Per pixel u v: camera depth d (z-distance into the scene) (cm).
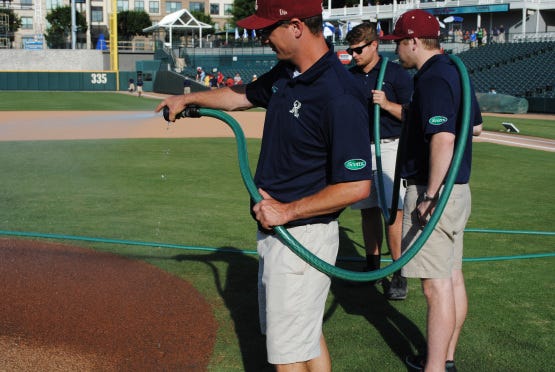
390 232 443
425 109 291
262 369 316
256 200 245
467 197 310
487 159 1177
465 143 285
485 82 3181
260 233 259
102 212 645
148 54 5409
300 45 237
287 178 248
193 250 521
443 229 297
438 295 300
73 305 391
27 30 7019
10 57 5162
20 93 4028
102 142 1320
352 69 478
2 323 359
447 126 287
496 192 845
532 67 3147
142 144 1298
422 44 319
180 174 909
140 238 548
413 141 310
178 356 328
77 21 6775
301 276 245
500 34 4081
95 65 5334
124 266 472
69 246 517
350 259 514
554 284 458
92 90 4731
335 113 230
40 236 534
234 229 593
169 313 385
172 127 1788
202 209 675
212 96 299
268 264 248
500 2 4253
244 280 449
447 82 291
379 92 430
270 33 238
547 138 1620
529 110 2784
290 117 241
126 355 327
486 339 361
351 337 362
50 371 306
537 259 523
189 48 4825
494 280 465
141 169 948
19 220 599
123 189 779
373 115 446
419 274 301
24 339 340
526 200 789
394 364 328
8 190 751
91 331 354
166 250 520
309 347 249
